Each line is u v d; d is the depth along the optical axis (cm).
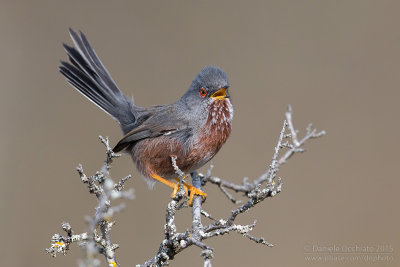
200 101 954
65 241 646
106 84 1107
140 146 989
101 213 538
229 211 1320
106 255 663
